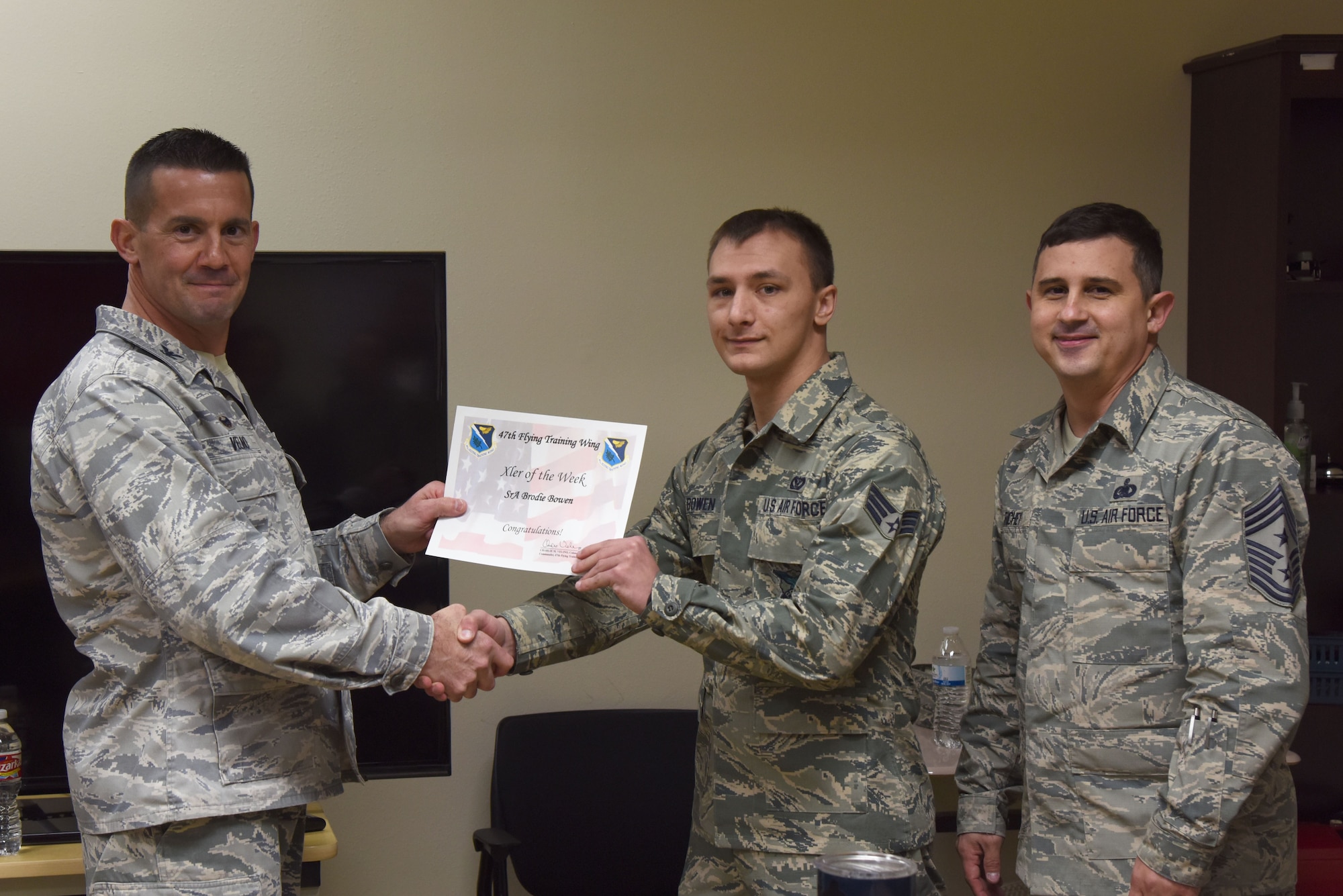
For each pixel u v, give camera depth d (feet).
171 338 5.26
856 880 3.53
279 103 8.63
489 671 5.53
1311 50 8.99
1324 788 9.16
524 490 5.79
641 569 5.34
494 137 8.96
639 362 9.20
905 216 9.60
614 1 9.12
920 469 5.61
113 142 8.38
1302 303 9.98
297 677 4.90
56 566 5.12
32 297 7.07
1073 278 5.75
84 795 4.96
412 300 7.47
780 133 9.39
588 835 8.31
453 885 8.91
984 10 9.69
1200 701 5.19
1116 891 5.50
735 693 5.73
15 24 8.25
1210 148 9.70
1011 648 6.55
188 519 4.80
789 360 5.78
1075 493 5.87
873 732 5.54
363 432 7.45
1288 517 5.28
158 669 4.93
